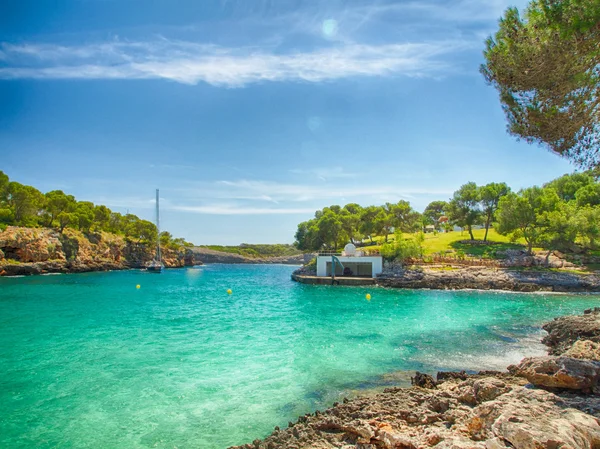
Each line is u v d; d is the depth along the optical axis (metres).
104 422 13.01
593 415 9.05
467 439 8.41
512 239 71.38
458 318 32.78
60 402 14.64
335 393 15.42
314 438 10.39
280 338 25.05
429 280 60.81
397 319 32.28
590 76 14.14
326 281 67.69
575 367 11.59
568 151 16.72
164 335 26.08
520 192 84.81
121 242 126.50
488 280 58.66
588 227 62.97
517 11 15.34
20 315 34.56
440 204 155.62
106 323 30.70
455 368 18.66
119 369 18.52
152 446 11.43
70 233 104.06
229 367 18.81
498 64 15.70
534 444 7.12
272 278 95.19
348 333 26.61
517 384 12.60
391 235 116.62
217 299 48.31
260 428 12.56
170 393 15.49
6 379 17.14
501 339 24.75
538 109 15.42
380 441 9.33
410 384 16.31
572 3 12.95
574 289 54.91
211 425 12.78
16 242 84.81
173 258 158.25
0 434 12.18
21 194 94.06
